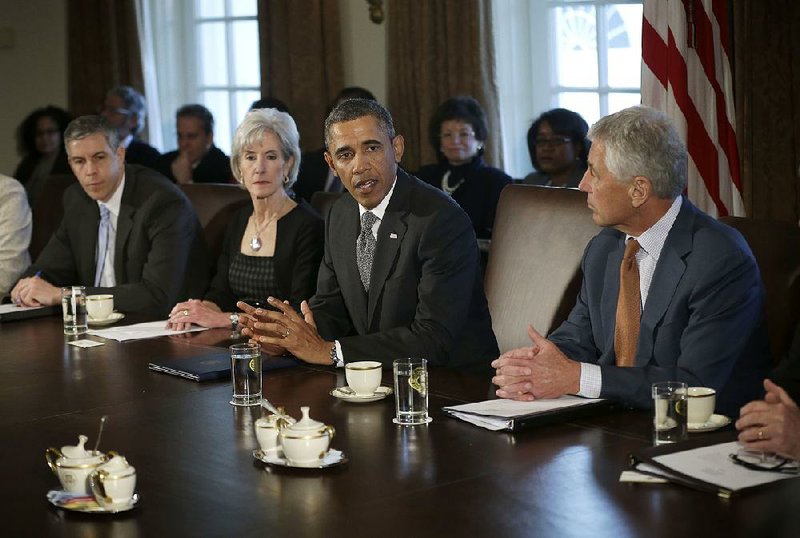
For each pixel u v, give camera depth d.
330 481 1.80
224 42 7.11
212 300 3.72
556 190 3.16
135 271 3.84
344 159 2.86
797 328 2.44
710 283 2.35
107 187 3.88
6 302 3.97
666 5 3.78
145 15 7.27
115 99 6.43
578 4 5.34
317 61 6.11
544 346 2.24
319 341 2.67
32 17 8.01
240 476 1.85
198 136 5.98
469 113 4.93
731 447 1.84
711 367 2.30
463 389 2.40
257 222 3.67
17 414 2.31
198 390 2.46
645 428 2.05
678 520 1.58
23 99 8.12
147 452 2.01
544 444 1.96
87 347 2.96
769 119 4.02
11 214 4.38
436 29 5.45
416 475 1.81
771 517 1.57
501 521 1.60
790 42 3.99
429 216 2.85
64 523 1.67
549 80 5.49
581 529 1.56
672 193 2.39
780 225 2.66
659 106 3.82
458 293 2.82
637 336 2.47
